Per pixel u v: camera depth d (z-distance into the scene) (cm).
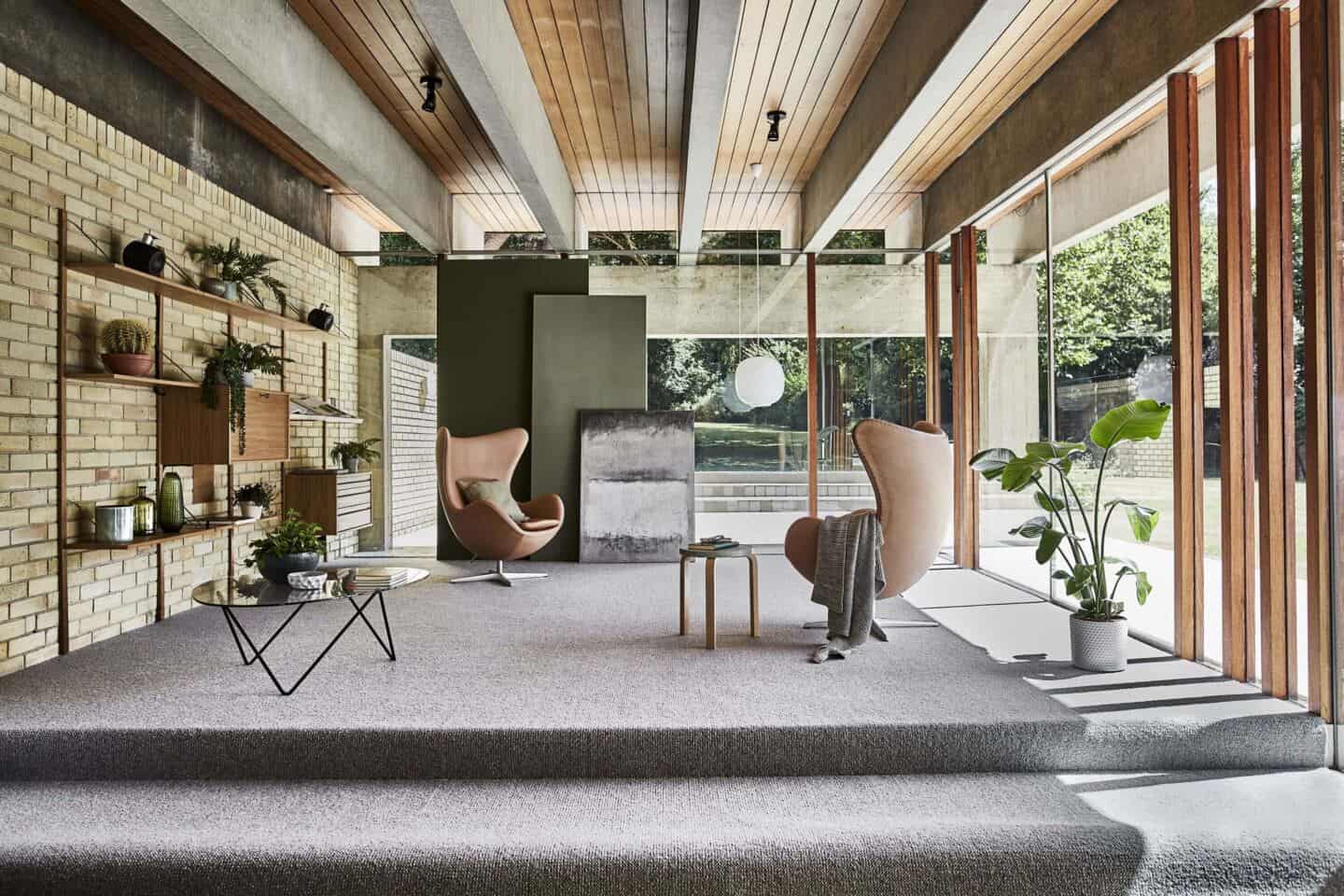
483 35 401
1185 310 388
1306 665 321
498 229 799
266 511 571
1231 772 292
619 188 717
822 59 494
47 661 380
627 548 698
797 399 771
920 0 414
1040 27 443
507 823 253
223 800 270
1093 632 361
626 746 289
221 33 363
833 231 680
